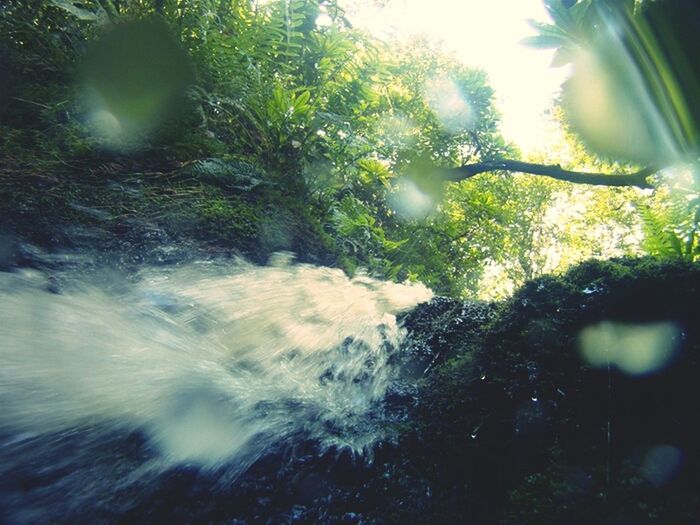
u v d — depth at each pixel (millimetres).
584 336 1706
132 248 2477
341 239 4465
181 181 3195
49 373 1528
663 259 1784
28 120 3229
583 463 1478
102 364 1646
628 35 2543
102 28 3576
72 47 3773
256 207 3305
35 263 2133
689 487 1324
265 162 4109
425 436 1817
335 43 5000
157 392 1624
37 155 2920
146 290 2232
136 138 3350
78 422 1436
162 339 1920
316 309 2564
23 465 1311
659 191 5168
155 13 3865
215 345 2041
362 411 1966
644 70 2609
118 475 1393
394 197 6488
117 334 1823
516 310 1934
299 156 4176
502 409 1746
